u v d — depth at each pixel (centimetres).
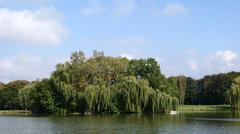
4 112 16750
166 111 12006
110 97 11969
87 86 12300
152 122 8925
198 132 6969
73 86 12612
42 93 13088
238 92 13100
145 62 14500
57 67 13000
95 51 13550
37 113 13600
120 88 12012
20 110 18912
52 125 8562
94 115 11850
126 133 6831
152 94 11944
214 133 6825
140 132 6962
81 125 8350
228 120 9525
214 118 10256
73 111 12694
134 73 14162
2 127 8431
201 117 10762
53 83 12925
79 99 12225
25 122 9700
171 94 14025
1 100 19900
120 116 11144
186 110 16412
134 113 12031
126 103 11831
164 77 14425
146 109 12056
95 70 12900
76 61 13212
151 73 14262
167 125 8181
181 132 6962
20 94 16575
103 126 8044
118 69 13300
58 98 12975
